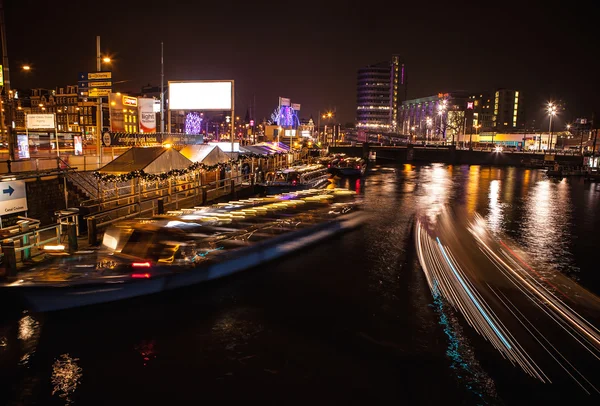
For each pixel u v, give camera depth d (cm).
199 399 911
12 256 1268
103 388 942
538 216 3180
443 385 961
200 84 4041
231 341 1141
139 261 1382
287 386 956
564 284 1623
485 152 9894
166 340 1142
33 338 1131
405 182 5647
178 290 1418
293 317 1281
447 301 1405
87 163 2858
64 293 1217
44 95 11838
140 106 3419
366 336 1171
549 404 902
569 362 1047
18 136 2734
